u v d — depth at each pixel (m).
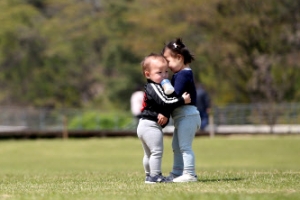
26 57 129.75
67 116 87.38
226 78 105.94
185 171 21.02
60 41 128.25
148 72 20.84
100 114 88.25
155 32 104.44
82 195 17.14
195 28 102.00
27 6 126.94
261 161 49.75
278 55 100.19
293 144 60.28
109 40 127.19
